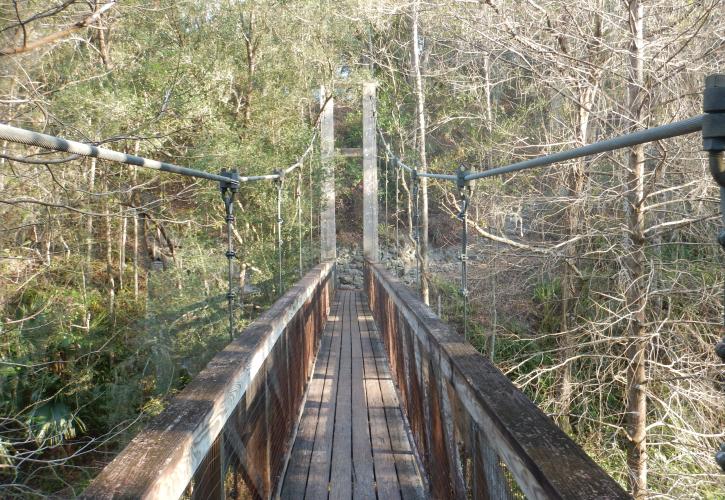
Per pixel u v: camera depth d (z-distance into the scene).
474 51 6.38
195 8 8.22
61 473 5.95
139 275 9.26
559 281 8.01
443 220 15.46
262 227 8.99
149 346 7.13
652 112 5.09
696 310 5.88
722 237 0.75
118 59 7.08
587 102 6.25
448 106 12.01
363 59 13.48
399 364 3.63
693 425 5.98
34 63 4.70
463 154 11.09
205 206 8.68
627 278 5.45
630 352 5.62
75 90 5.88
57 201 6.14
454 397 1.56
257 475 1.87
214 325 6.79
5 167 5.08
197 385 1.36
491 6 5.42
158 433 1.05
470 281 8.86
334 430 3.12
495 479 1.09
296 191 9.26
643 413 5.29
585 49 5.73
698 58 4.82
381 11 8.36
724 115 0.75
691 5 5.16
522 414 1.05
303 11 9.38
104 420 6.89
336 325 6.97
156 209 8.16
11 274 6.33
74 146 1.60
